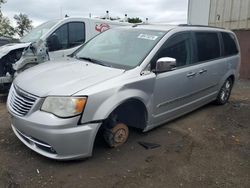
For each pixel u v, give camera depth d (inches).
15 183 135.5
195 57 218.2
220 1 521.0
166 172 153.4
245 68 492.1
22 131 150.9
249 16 477.1
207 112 257.9
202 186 143.9
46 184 136.1
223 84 269.3
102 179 142.5
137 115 182.5
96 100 145.1
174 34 199.8
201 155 175.5
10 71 269.6
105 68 170.6
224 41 264.4
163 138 194.2
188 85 209.8
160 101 186.7
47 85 148.1
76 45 329.1
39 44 278.7
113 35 209.6
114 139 168.4
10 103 161.5
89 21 342.0
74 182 138.7
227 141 199.3
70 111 139.4
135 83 164.4
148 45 187.3
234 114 259.0
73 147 142.9
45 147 145.3
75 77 155.9
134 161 161.5
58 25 314.2
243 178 153.4
